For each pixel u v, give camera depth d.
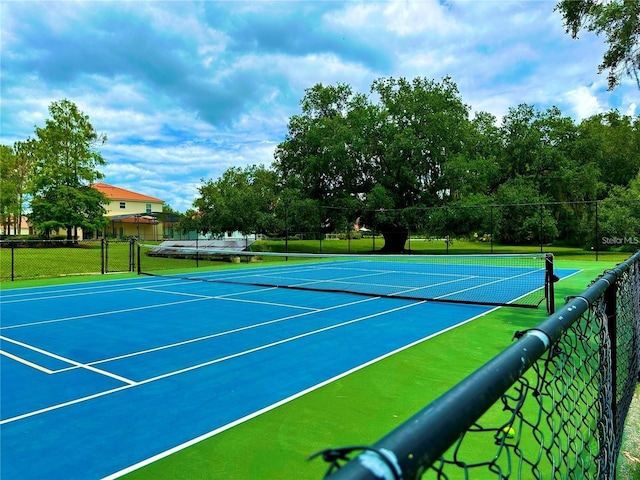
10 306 10.65
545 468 3.20
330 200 32.91
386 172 33.47
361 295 12.15
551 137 32.56
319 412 4.34
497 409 4.25
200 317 9.12
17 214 49.06
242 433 3.90
